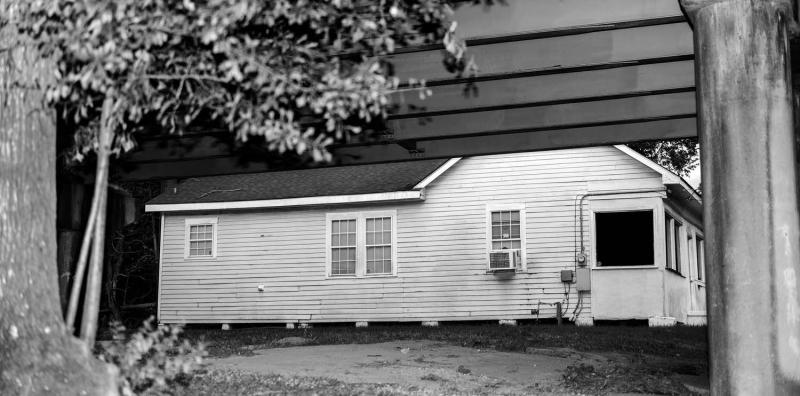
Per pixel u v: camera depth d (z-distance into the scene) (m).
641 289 21.11
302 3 7.14
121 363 7.22
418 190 22.73
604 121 11.76
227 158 14.45
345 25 7.61
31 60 6.79
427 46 9.61
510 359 13.34
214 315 24.72
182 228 25.48
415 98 11.38
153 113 9.44
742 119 7.74
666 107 11.54
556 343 15.69
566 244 21.89
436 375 11.41
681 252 24.14
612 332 17.70
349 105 7.44
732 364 7.48
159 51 7.35
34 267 6.63
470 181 22.89
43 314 6.55
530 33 9.05
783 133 7.71
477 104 11.20
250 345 15.85
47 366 6.35
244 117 7.39
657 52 9.59
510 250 22.02
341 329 20.62
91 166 13.92
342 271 23.75
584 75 10.90
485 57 10.16
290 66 7.67
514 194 22.50
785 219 7.59
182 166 14.98
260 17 7.25
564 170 22.22
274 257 24.42
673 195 22.58
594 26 8.85
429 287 22.86
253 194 24.73
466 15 9.30
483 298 22.36
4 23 6.63
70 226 14.74
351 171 25.34
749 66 7.80
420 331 18.58
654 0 8.71
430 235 23.05
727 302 7.59
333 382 10.36
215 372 10.62
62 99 7.40
